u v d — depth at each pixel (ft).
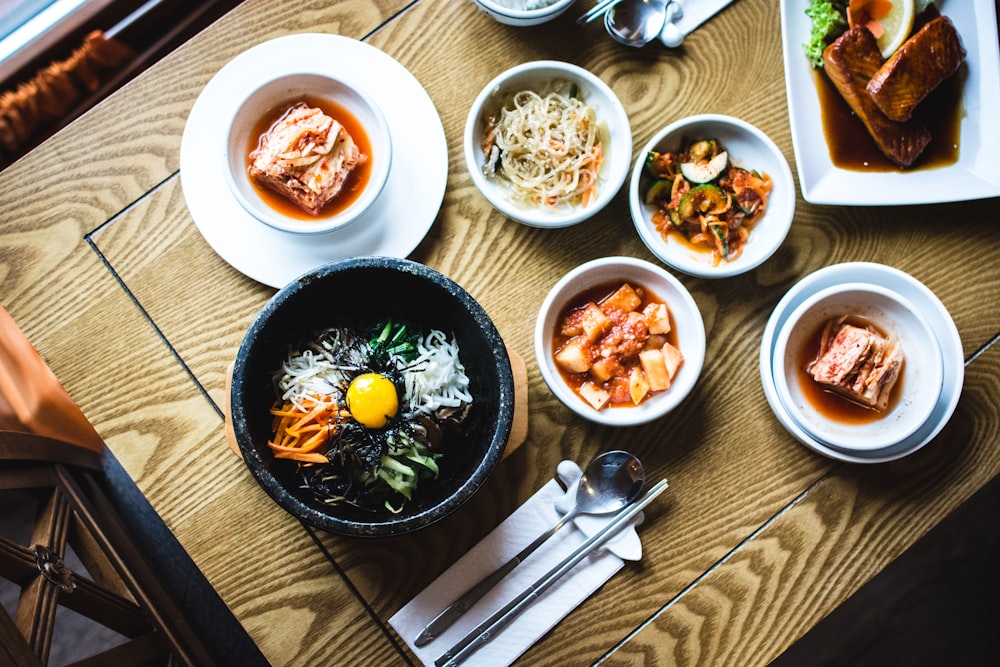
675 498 2.42
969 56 2.49
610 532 2.36
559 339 2.42
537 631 2.37
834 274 2.39
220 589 2.34
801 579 2.40
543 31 2.49
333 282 2.16
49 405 2.67
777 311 2.39
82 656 2.93
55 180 2.39
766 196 2.43
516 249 2.45
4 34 2.79
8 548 2.08
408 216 2.40
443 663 2.34
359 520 2.28
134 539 2.85
